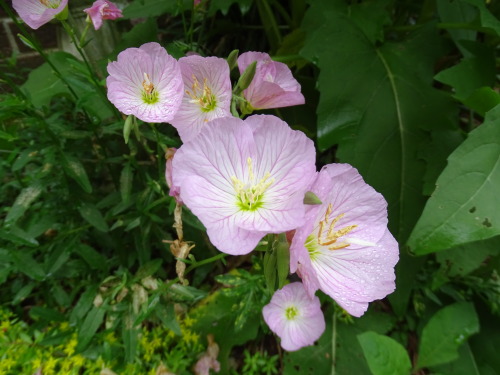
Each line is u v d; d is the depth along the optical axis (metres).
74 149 0.25
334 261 0.15
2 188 0.26
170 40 0.36
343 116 0.26
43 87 0.26
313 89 0.32
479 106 0.24
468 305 0.27
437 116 0.25
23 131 0.25
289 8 0.37
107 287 0.22
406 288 0.25
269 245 0.14
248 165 0.15
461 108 0.35
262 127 0.15
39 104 0.25
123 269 0.26
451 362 0.28
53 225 0.25
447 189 0.20
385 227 0.15
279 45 0.32
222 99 0.17
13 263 0.23
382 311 0.30
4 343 0.23
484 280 0.28
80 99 0.22
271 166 0.15
